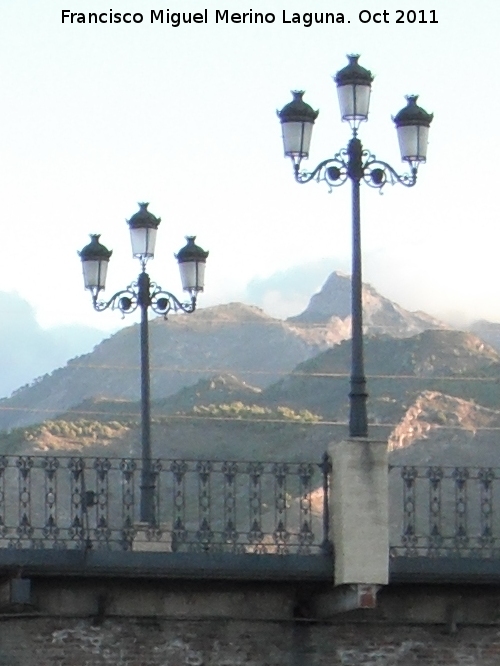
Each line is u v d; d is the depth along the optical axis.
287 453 105.56
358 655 32.28
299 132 32.00
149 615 31.86
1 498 34.44
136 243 40.62
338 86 32.19
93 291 40.44
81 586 31.66
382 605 32.41
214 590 32.09
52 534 31.33
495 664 32.59
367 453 30.64
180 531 31.84
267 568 30.69
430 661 32.44
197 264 40.94
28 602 30.39
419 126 32.50
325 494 31.41
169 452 108.31
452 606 32.50
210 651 32.06
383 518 30.55
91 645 31.70
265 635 32.19
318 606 32.19
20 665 31.42
